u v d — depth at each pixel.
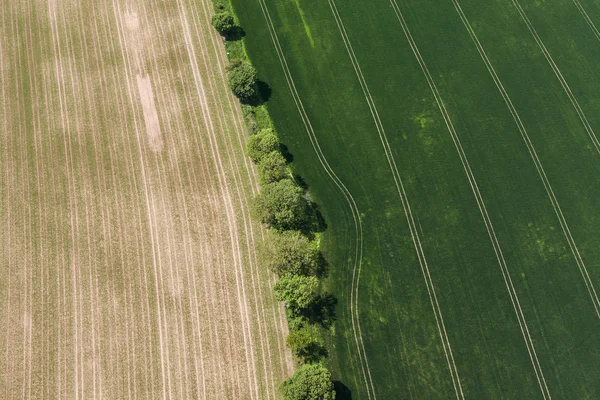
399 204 44.62
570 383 39.69
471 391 39.28
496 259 43.06
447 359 40.00
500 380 39.62
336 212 44.28
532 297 42.00
